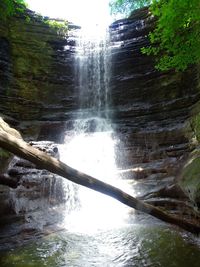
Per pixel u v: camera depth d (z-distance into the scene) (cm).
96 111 1948
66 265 483
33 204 845
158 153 1281
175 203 821
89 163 1330
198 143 1099
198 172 744
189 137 1252
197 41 928
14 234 653
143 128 1630
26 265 486
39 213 820
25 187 860
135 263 486
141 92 1853
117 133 1587
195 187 689
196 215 711
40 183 913
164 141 1399
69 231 687
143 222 757
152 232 650
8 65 1836
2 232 661
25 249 565
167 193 896
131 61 1956
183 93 1645
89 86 2066
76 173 401
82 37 2178
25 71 1905
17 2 2017
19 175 851
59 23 2153
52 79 1988
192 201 716
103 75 2033
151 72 1841
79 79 2061
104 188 416
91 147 1472
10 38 1911
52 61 2027
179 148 1238
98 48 2125
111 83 1978
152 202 862
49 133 1708
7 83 1797
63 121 1761
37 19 2089
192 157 932
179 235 618
